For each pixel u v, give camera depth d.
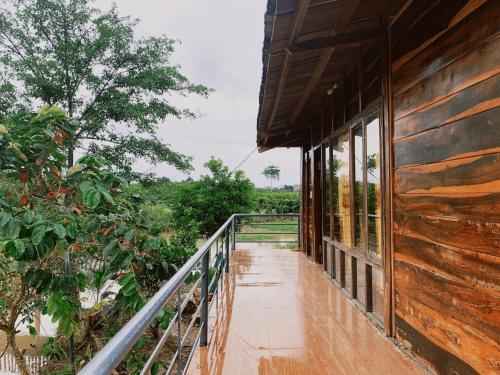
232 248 7.27
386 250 2.74
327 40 2.61
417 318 2.32
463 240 1.82
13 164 3.07
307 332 2.91
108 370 0.68
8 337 3.50
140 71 10.57
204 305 2.69
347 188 3.98
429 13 2.15
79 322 4.11
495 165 1.58
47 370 4.40
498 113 1.57
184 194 12.70
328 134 4.91
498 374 1.57
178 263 4.31
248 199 13.21
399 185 2.57
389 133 2.67
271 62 2.86
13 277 3.50
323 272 5.22
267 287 4.39
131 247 3.26
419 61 2.26
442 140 2.00
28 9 9.48
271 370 2.28
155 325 4.42
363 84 3.39
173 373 3.86
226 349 2.60
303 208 7.29
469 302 1.77
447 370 1.98
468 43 1.77
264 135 5.97
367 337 2.78
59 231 2.80
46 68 9.30
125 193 3.71
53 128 3.17
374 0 2.45
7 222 2.71
